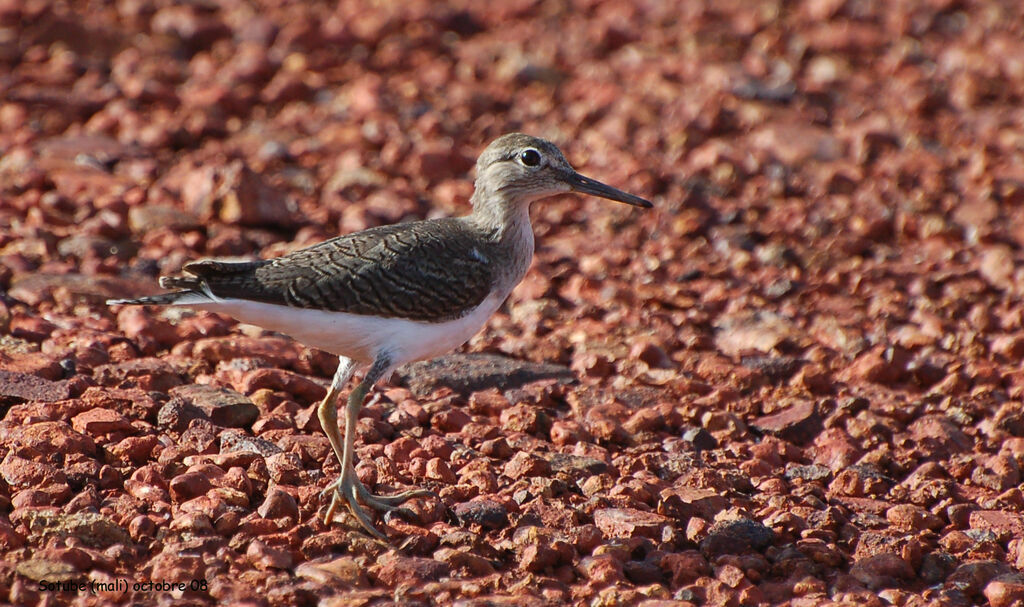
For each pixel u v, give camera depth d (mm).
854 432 11742
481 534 9422
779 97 22609
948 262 16406
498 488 10164
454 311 10125
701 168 19344
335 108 21594
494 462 10750
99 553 8328
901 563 9039
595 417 11711
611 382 12930
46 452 9617
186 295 9234
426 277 9875
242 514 9172
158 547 8609
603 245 16891
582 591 8469
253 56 23141
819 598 8492
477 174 11016
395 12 26344
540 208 18125
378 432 11047
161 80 22203
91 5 25547
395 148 19422
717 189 18797
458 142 20516
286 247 15664
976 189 18594
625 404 12320
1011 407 12094
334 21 25688
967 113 22016
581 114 21453
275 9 26781
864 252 16859
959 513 9977
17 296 13312
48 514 8625
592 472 10555
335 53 24453
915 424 11906
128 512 8961
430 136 20469
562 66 24219
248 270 9461
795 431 11836
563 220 17812
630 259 16500
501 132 21031
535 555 8758
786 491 10500
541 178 10773
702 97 22109
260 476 9875
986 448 11531
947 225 17359
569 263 16312
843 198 18438
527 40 25531
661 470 10797
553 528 9367
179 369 11898
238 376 11852
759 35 25594
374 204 17312
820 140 20703
